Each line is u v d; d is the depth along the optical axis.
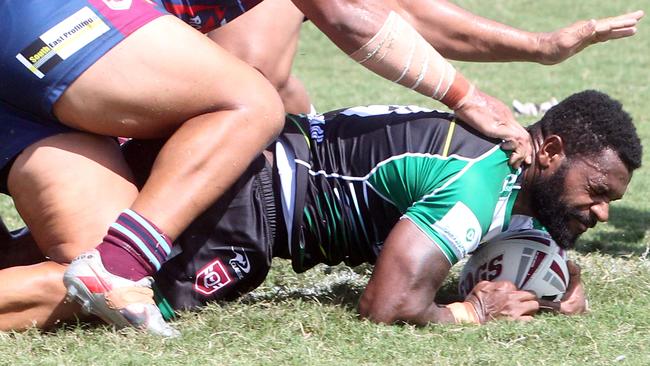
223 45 20.42
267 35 20.45
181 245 16.47
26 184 16.08
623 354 15.08
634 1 66.06
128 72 15.59
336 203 16.89
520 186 16.77
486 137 16.48
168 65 15.66
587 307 17.41
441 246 15.89
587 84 45.03
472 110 16.45
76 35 15.55
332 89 42.78
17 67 15.62
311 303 17.02
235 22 20.38
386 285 15.88
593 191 16.42
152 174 15.86
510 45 18.73
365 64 16.27
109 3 15.71
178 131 16.02
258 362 14.46
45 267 15.88
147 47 15.62
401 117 16.97
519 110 38.59
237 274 16.84
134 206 15.67
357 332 15.59
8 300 15.60
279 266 20.17
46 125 16.14
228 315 16.22
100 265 15.30
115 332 15.52
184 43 15.80
